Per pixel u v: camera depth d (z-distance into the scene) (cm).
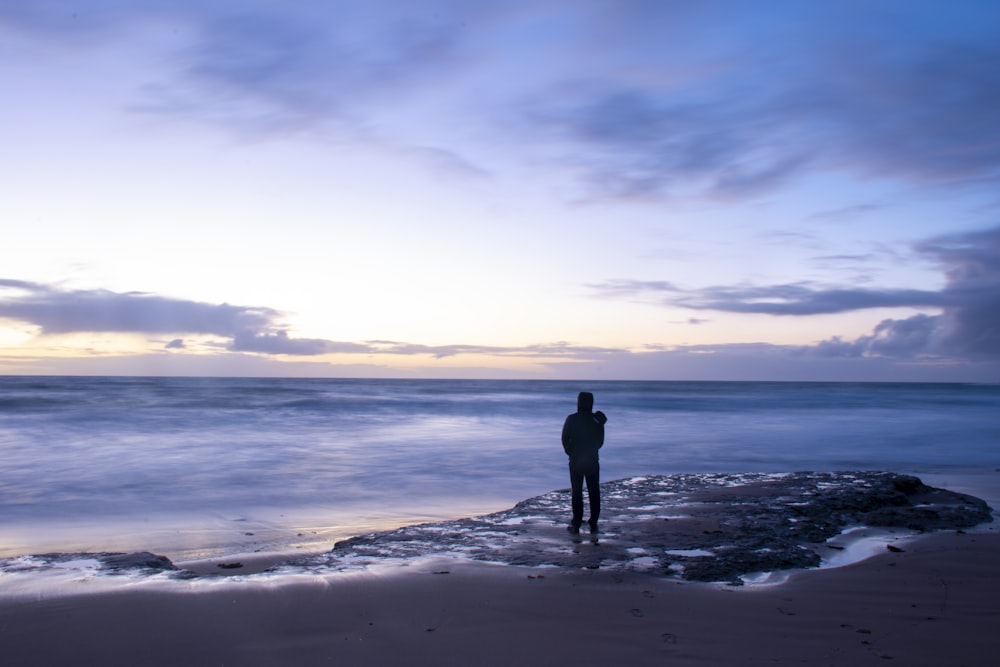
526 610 558
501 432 2523
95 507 1130
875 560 751
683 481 1298
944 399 6594
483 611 553
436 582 636
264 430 2483
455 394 6362
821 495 1117
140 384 7888
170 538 930
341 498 1239
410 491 1317
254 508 1142
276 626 512
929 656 460
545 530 883
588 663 445
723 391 9538
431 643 480
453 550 773
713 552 759
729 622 532
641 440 2328
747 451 2041
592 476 887
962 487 1388
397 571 677
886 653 465
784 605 579
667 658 454
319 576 655
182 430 2425
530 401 4884
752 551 765
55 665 436
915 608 573
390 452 1881
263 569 719
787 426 2964
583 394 917
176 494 1248
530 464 1678
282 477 1447
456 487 1368
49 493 1241
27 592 596
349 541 841
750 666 441
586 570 683
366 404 4091
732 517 958
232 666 437
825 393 8581
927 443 2294
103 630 501
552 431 2572
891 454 2000
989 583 654
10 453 1772
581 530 881
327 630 505
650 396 6494
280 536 951
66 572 670
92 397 4191
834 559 771
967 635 504
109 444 1980
